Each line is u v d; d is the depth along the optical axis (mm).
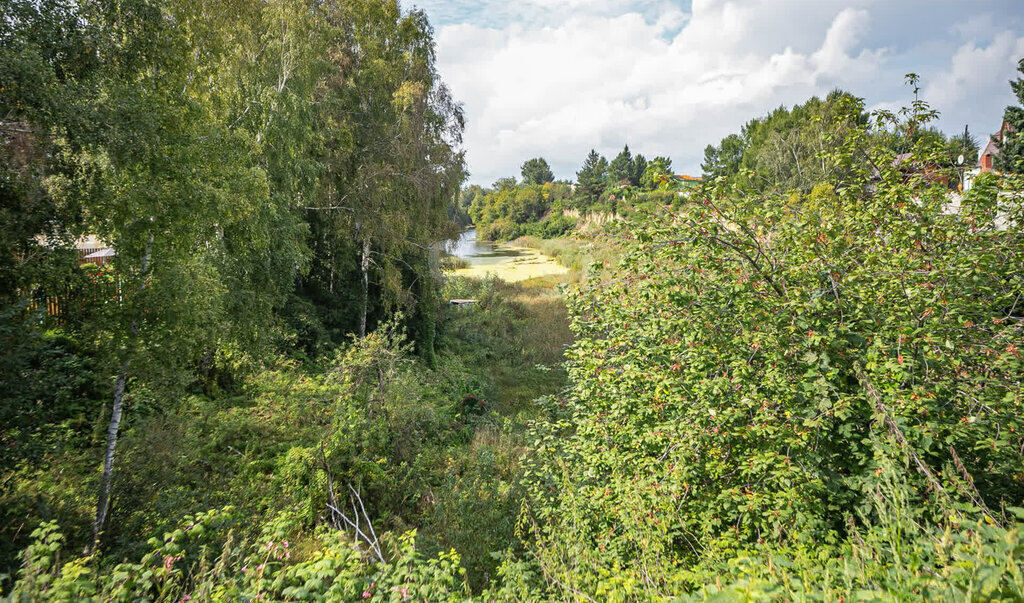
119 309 8148
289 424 12031
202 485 9172
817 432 4496
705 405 5121
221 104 13469
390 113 21516
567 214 90062
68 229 8250
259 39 15562
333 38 19203
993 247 5039
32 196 7730
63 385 8977
